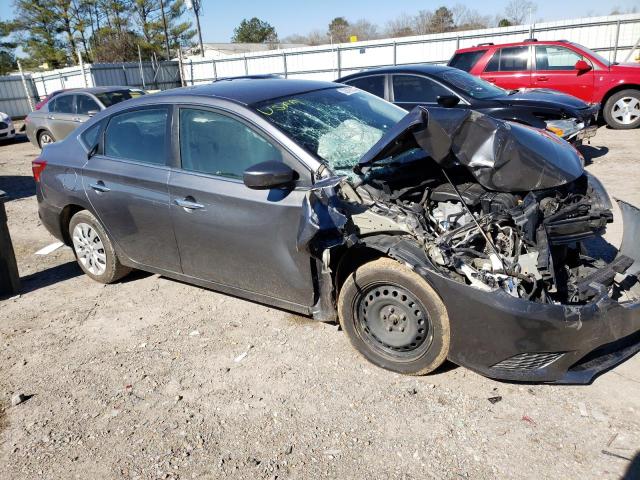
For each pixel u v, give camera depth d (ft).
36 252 20.61
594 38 61.41
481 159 10.80
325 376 11.23
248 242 12.15
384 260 10.54
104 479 9.00
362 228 10.54
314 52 84.99
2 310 15.65
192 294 15.61
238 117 12.30
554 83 37.47
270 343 12.66
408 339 10.66
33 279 17.87
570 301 10.52
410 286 10.20
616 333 9.85
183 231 13.33
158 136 13.84
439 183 11.94
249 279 12.66
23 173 38.37
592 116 26.50
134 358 12.51
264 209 11.66
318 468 8.84
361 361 11.63
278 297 12.37
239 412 10.37
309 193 10.42
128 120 14.70
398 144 11.29
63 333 13.98
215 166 12.68
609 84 36.50
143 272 17.56
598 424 9.23
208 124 12.85
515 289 9.64
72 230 16.65
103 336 13.66
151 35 174.60
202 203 12.67
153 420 10.36
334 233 10.33
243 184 12.08
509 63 38.42
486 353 9.84
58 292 16.56
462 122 11.01
